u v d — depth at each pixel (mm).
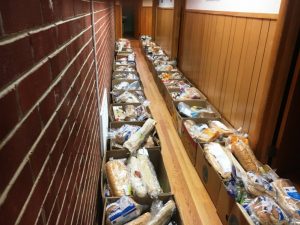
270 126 2055
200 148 2188
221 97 2953
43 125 588
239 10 2467
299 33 1799
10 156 413
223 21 2830
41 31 590
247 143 2123
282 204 1562
